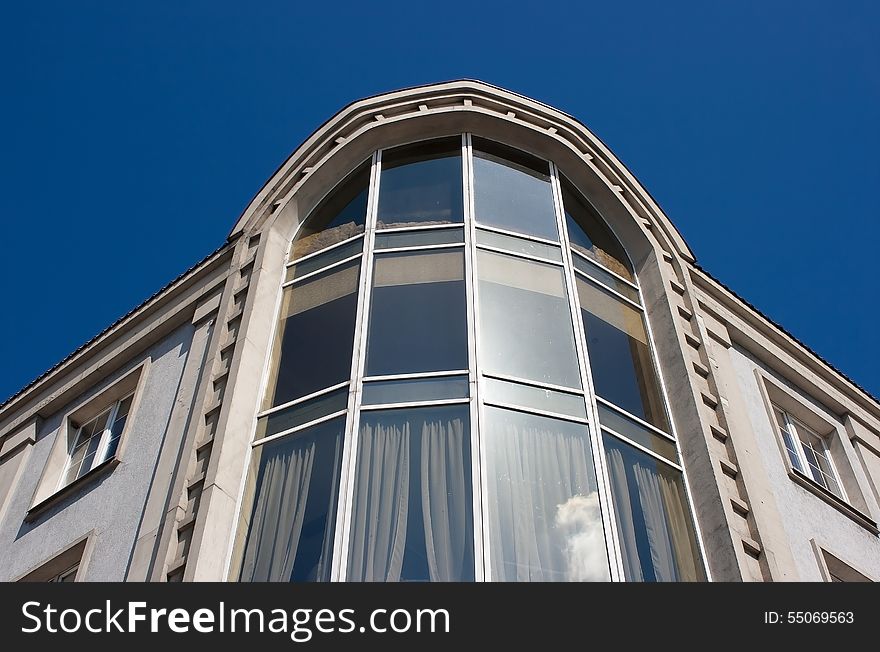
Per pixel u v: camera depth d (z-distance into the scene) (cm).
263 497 1149
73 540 1319
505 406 1163
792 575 1195
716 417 1333
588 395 1225
